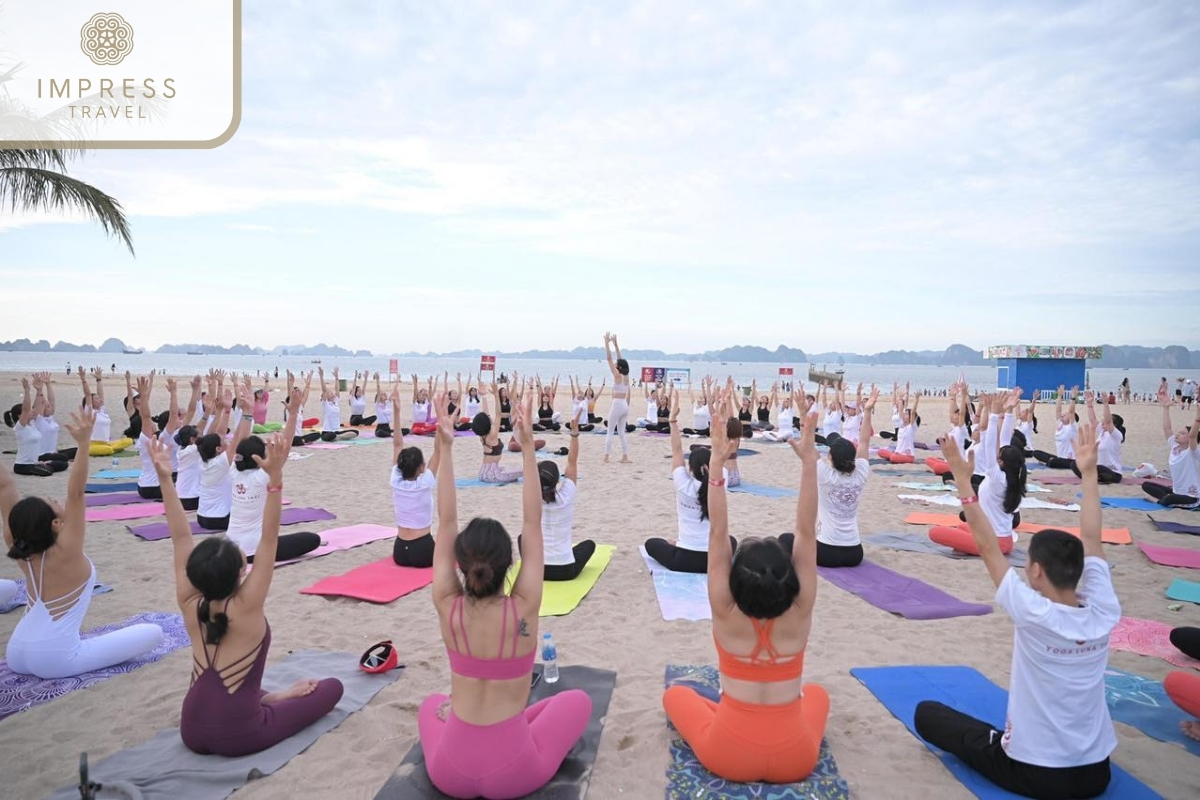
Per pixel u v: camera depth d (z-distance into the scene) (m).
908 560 7.19
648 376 27.47
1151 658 4.74
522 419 3.21
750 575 2.90
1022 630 2.99
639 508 9.83
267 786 3.21
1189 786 3.21
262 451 6.56
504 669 2.92
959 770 3.30
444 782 2.97
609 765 3.38
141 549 7.33
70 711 3.98
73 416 4.32
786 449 16.81
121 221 14.54
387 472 12.72
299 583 6.26
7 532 4.23
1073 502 10.33
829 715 3.89
